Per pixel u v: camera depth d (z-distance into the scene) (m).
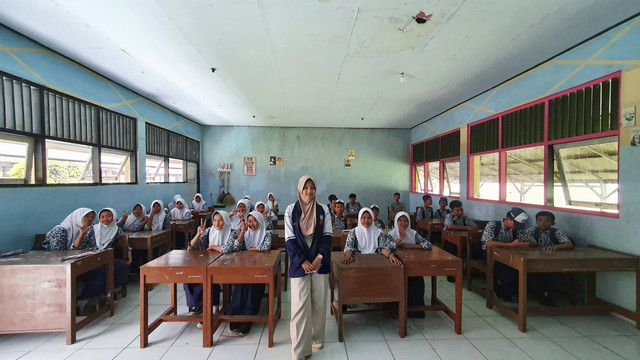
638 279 2.40
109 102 4.07
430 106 5.45
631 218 2.49
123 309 2.77
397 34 2.77
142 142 4.87
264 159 7.49
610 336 2.29
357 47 3.04
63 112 3.32
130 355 2.01
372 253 2.68
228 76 3.92
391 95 4.75
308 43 2.96
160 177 5.61
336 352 2.06
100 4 2.33
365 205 7.62
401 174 7.70
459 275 2.32
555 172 3.33
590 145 2.90
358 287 2.22
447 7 2.33
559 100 3.23
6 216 2.67
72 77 3.41
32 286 2.13
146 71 3.76
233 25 2.63
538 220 2.98
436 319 2.59
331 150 7.58
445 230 3.97
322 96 4.82
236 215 3.91
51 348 2.09
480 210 4.68
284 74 3.83
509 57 3.29
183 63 3.49
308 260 1.94
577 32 2.73
